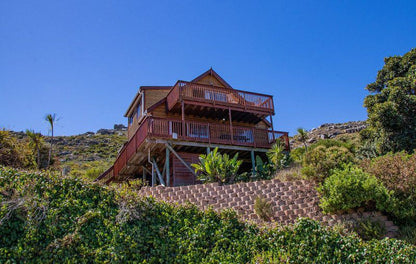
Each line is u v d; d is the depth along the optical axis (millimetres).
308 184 13031
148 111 20516
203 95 19938
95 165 31344
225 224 9500
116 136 47938
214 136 19281
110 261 7816
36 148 19125
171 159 19375
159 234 8805
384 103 18141
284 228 9266
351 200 11094
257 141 20062
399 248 8742
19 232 7773
